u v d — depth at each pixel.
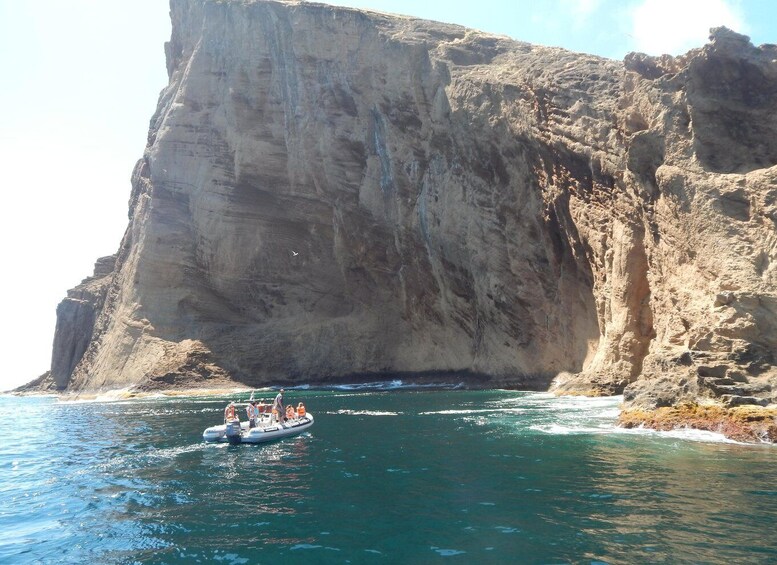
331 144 61.97
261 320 65.88
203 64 71.31
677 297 27.73
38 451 25.61
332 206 62.66
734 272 23.94
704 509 11.94
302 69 64.12
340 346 60.56
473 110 51.12
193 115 70.75
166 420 35.53
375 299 61.31
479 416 28.97
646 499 12.81
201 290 67.69
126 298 68.56
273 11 66.62
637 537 10.48
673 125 31.19
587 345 42.03
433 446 21.16
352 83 61.28
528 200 47.28
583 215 40.81
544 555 9.91
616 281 35.97
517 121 47.41
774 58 30.22
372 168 59.94
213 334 64.69
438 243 54.25
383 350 59.38
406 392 49.59
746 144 29.22
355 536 11.50
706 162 29.16
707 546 9.91
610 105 39.62
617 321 35.59
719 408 20.56
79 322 84.31
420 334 57.81
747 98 30.08
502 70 51.62
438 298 56.16
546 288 46.34
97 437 29.27
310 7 64.38
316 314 64.31
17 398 94.50
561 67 46.03
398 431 25.50
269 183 65.62
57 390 84.69
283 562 10.30
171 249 68.25
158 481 17.84
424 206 55.34
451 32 59.62
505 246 49.03
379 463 18.73
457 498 13.81
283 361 61.41
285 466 19.19
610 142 38.03
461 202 52.44
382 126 58.91
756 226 25.00
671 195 29.36
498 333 50.12
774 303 21.61
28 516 14.51
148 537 12.27
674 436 20.31
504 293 48.91
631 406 23.67
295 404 41.16
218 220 66.81
